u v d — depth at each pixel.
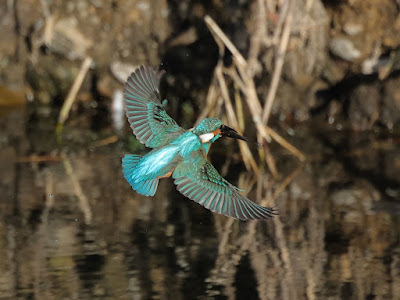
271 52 14.93
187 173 4.73
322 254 8.82
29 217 10.01
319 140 14.34
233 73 13.57
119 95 16.36
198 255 8.73
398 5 14.92
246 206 4.66
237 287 7.86
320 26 15.33
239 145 13.35
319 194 11.15
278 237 9.40
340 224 9.82
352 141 14.26
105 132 14.73
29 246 8.98
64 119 15.03
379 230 9.57
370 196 11.02
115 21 16.64
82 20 16.66
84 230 9.55
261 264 8.52
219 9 15.70
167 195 11.23
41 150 13.55
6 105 16.44
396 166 12.52
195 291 7.71
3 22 16.78
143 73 5.17
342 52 15.24
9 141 14.07
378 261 8.56
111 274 8.18
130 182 4.58
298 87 15.55
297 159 13.20
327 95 15.59
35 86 16.83
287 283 7.95
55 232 9.47
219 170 12.48
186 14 16.17
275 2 14.47
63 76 16.67
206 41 15.80
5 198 10.82
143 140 5.01
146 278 8.09
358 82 15.23
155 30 16.42
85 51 16.53
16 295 7.62
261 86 15.38
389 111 14.75
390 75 14.97
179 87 16.09
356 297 7.57
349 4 15.21
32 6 16.69
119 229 9.61
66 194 11.04
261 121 13.23
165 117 5.11
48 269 8.30
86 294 7.65
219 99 13.73
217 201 4.66
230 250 8.91
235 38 15.16
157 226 9.76
